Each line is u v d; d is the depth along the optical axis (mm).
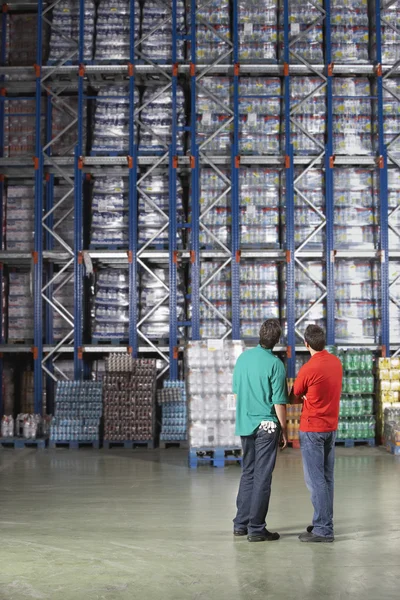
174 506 8156
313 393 6406
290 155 13984
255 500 6426
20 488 9359
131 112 14156
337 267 14305
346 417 13141
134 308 14125
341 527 7047
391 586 5184
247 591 5078
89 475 10359
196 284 13969
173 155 14148
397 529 6957
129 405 13172
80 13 14320
